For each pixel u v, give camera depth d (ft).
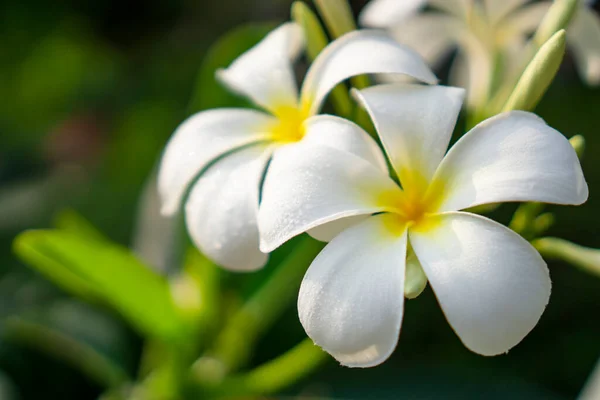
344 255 1.08
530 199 1.06
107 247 1.33
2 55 3.21
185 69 3.22
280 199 1.08
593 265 1.22
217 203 1.16
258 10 3.51
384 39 1.18
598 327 2.14
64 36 3.40
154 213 1.62
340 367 1.85
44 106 3.02
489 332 1.04
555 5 1.25
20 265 2.08
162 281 1.37
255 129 1.22
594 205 2.28
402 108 1.12
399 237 1.09
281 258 1.48
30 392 1.73
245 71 1.26
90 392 1.79
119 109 3.06
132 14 3.87
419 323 2.12
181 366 1.40
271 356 2.02
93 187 2.42
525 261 1.06
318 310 1.06
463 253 1.06
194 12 3.85
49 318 1.65
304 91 1.21
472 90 1.44
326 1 1.28
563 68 2.72
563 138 1.08
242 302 1.48
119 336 1.72
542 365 2.09
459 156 1.10
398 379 1.74
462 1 1.44
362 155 1.12
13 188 2.51
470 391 1.71
